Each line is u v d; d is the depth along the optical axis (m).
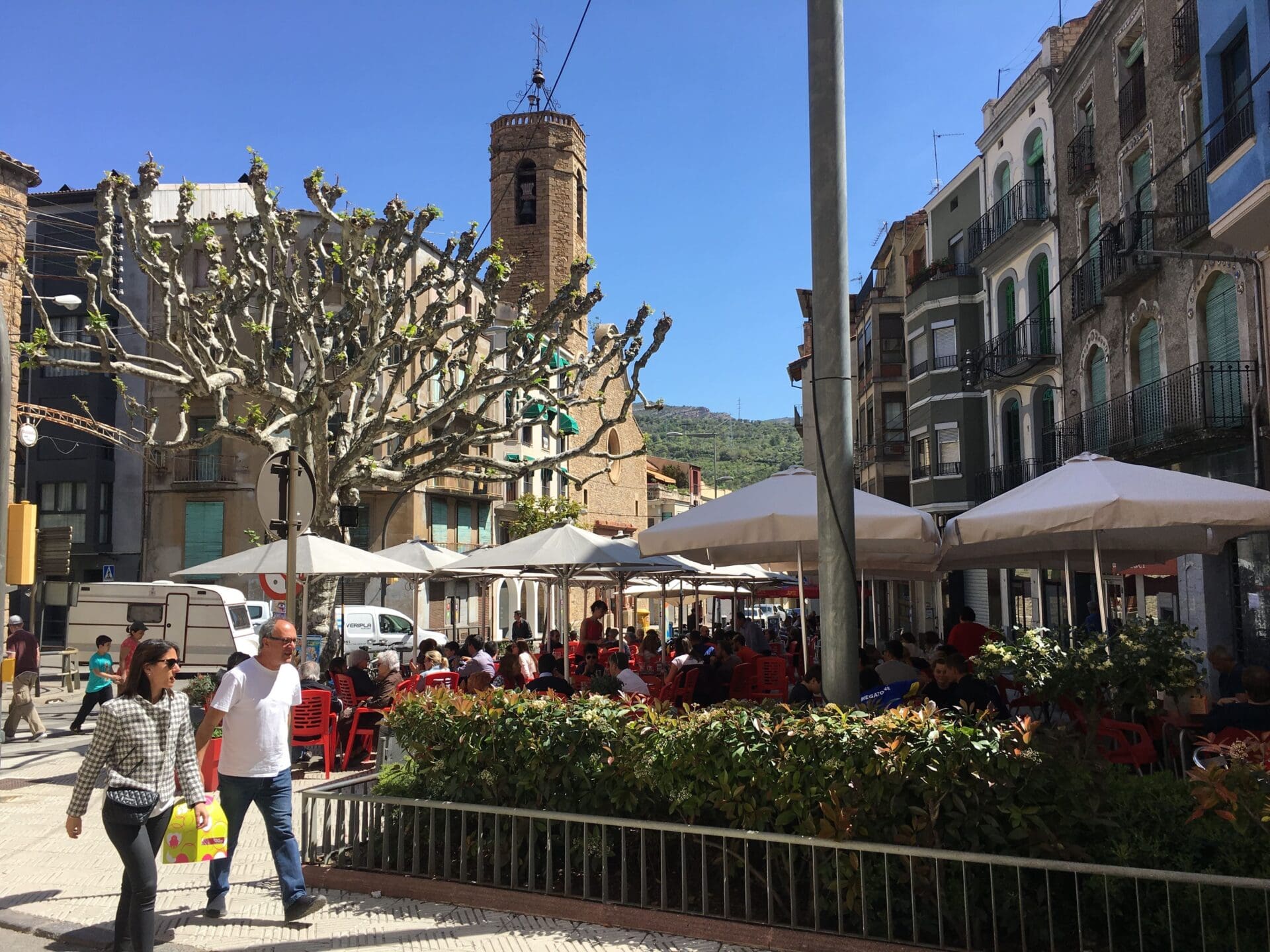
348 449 17.77
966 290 29.92
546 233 52.81
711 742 5.67
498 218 53.53
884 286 43.03
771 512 8.57
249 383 16.77
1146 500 7.36
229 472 37.78
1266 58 12.50
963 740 5.14
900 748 5.24
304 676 10.84
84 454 38.16
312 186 17.20
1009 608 26.48
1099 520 7.42
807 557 12.86
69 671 22.36
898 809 5.26
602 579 20.73
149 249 16.09
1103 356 20.70
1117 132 20.08
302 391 16.64
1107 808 5.15
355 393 19.39
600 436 20.64
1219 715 7.43
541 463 19.67
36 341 15.69
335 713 10.91
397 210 17.17
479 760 6.44
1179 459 17.16
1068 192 22.28
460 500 43.12
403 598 38.75
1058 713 8.12
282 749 6.14
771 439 146.50
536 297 52.19
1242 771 4.88
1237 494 7.48
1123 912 4.95
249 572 12.46
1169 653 6.88
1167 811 5.05
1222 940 4.72
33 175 19.84
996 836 5.09
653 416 153.75
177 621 23.36
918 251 37.94
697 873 5.93
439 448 19.38
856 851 5.29
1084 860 5.02
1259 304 14.12
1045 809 5.08
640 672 14.36
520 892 6.05
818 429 6.26
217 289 16.50
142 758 5.32
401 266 17.31
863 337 44.12
